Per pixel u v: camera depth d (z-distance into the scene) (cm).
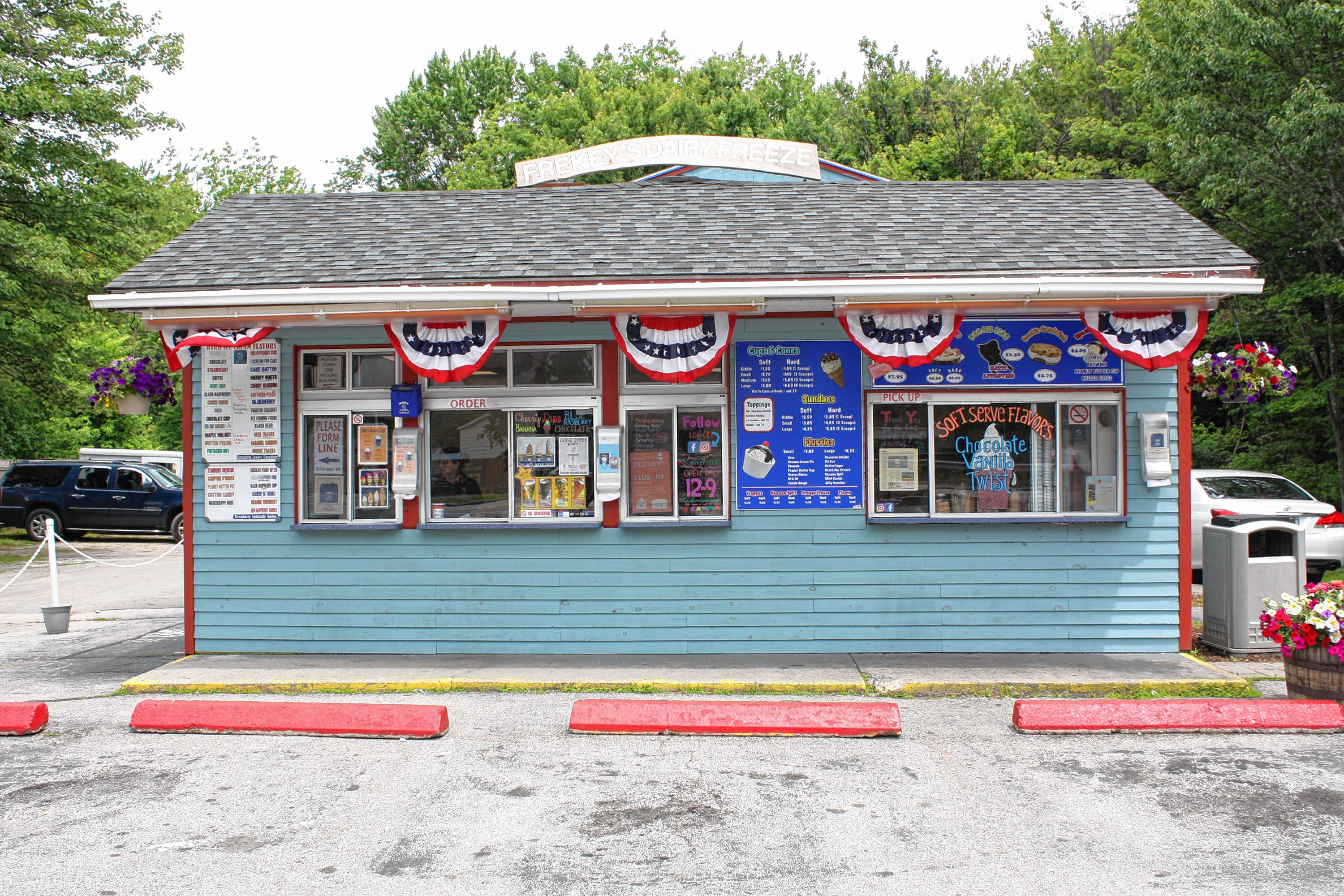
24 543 2166
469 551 833
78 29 1934
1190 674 739
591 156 1067
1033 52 3472
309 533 841
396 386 838
